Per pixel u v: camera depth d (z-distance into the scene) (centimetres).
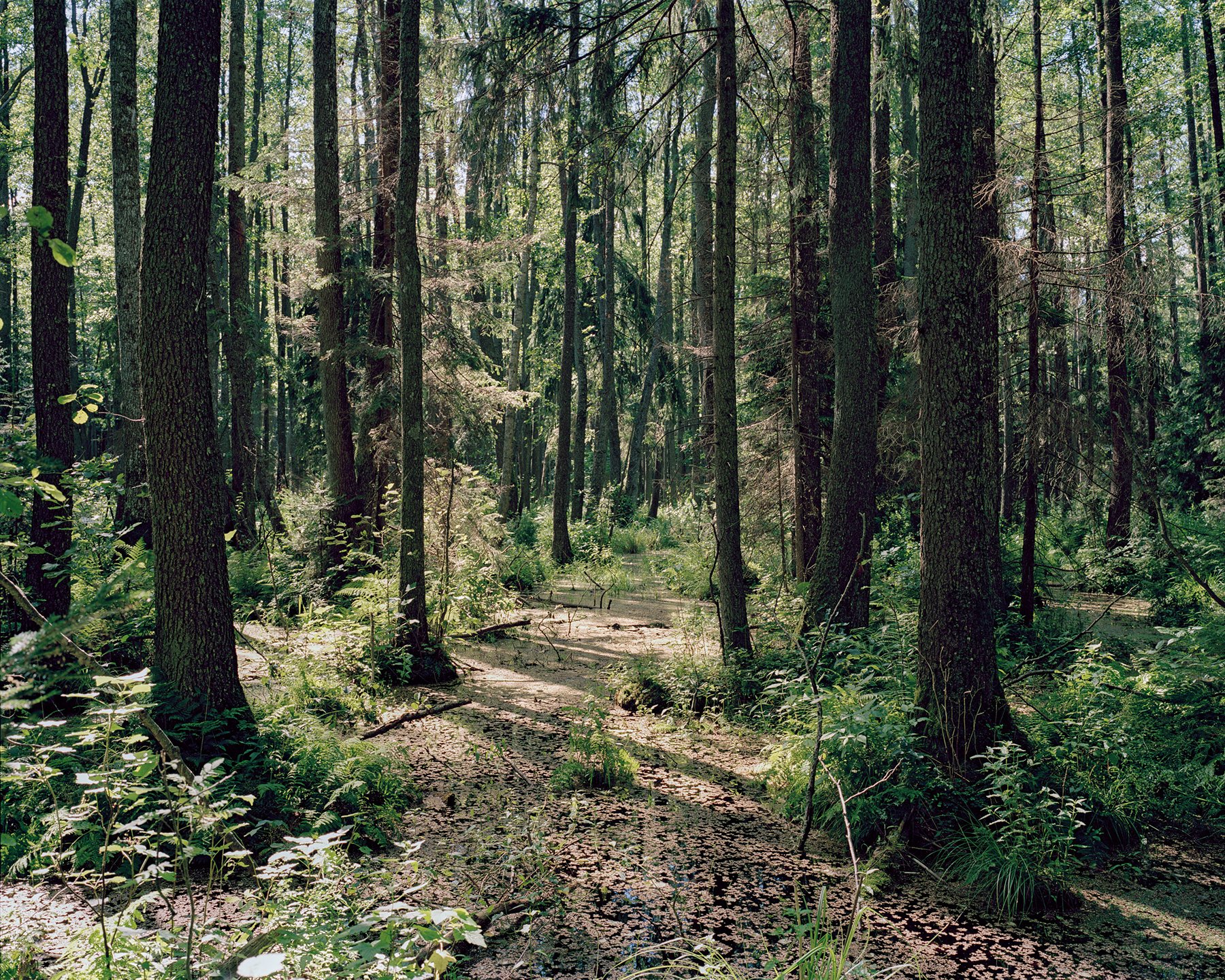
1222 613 789
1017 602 1069
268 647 840
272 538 1338
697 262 1836
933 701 577
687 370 3103
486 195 1010
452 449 1337
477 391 1377
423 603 950
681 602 1519
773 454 1454
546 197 2597
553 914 443
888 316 1322
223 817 325
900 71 1048
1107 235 1365
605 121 938
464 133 945
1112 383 1520
